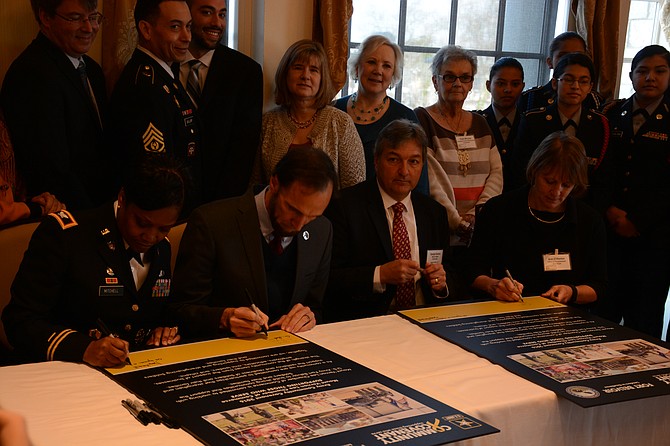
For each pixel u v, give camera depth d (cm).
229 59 293
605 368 179
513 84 363
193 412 141
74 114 248
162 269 196
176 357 172
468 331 205
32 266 181
